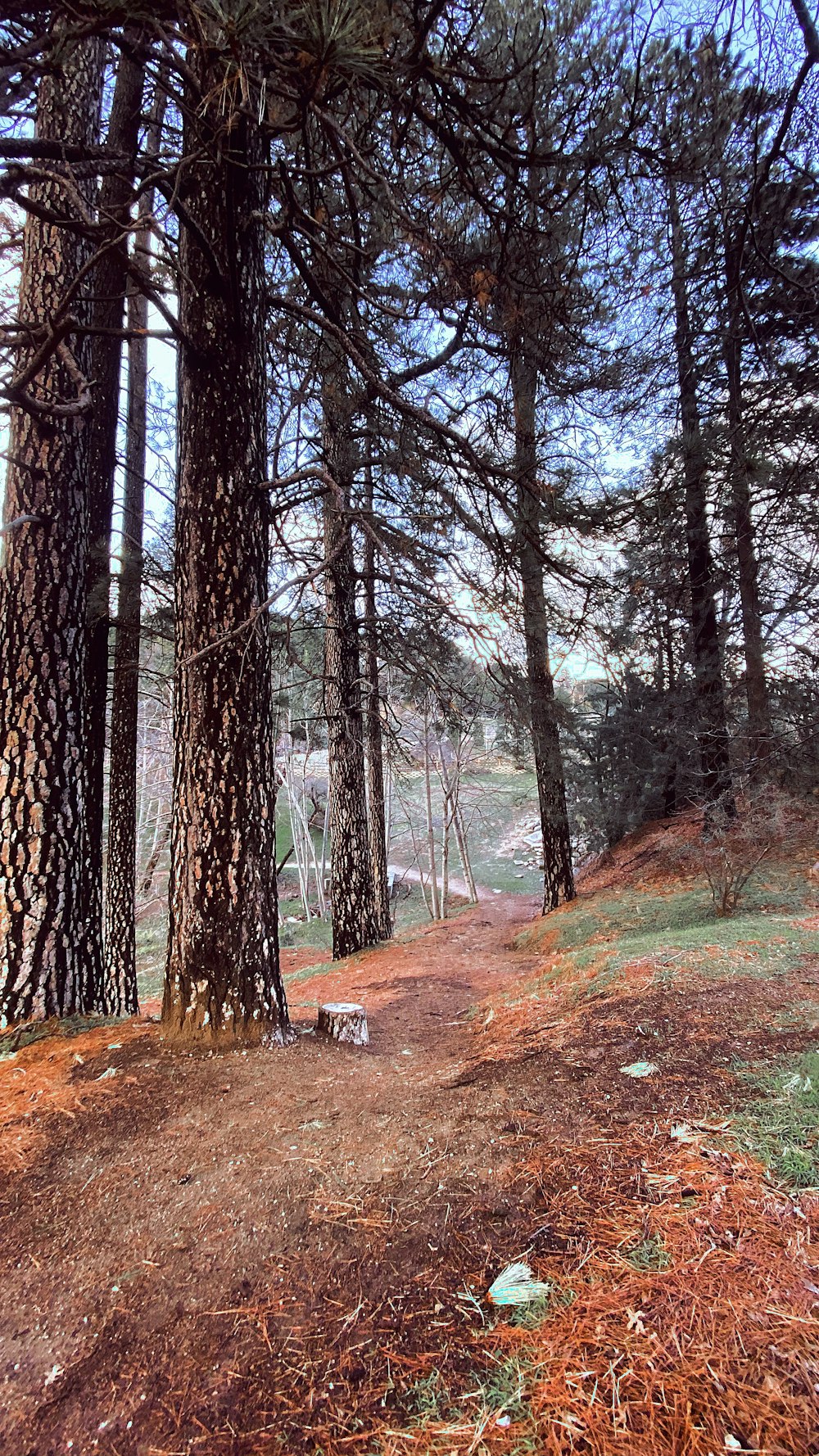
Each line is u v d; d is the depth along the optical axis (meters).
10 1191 2.28
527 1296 1.51
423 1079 2.99
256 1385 1.43
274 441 4.44
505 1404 1.25
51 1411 1.45
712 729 8.52
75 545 4.34
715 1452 1.07
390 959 8.46
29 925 3.97
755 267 4.96
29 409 2.96
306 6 1.77
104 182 4.95
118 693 7.11
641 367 6.67
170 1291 1.76
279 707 9.72
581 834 12.59
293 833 19.73
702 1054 2.54
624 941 4.99
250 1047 3.35
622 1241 1.63
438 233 3.72
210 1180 2.23
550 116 3.40
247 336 3.52
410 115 2.73
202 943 3.42
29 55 2.26
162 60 2.54
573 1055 2.79
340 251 4.38
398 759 14.37
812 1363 1.20
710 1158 1.87
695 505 7.59
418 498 5.01
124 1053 3.35
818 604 7.84
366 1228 1.88
